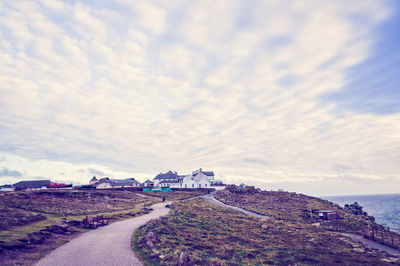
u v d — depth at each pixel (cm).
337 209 9175
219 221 4700
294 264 2528
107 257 2122
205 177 12975
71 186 10900
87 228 3491
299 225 5312
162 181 14762
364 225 6919
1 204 4362
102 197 7575
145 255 2206
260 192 11338
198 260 2180
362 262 2780
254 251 2969
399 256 3266
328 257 2905
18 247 2256
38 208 4581
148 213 5331
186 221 4275
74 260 2027
